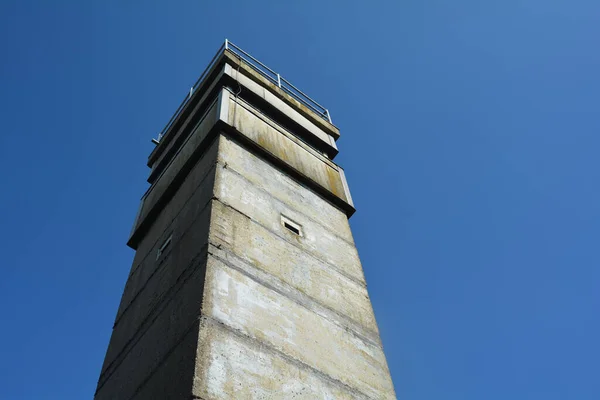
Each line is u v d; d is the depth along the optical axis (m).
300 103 18.47
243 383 8.38
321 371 9.77
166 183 15.18
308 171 15.48
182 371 8.34
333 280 12.27
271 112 16.84
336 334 10.87
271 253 11.43
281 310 10.27
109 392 10.67
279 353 9.38
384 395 10.41
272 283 10.70
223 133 14.02
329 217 14.52
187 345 8.67
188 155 14.75
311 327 10.50
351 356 10.66
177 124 17.69
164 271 11.77
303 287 11.30
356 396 9.90
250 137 14.55
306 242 12.74
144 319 11.27
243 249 10.90
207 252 10.16
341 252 13.48
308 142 17.52
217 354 8.48
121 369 10.82
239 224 11.47
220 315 9.16
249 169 13.47
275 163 14.58
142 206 16.14
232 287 9.86
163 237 13.19
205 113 15.71
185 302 9.76
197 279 9.85
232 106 15.21
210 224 10.86
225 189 12.12
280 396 8.68
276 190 13.61
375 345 11.45
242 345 8.95
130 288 13.27
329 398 9.40
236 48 18.31
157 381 9.01
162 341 9.77
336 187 15.93
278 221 12.62
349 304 11.97
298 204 13.87
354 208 15.53
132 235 15.05
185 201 13.15
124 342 11.53
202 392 7.79
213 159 13.09
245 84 16.59
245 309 9.65
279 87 18.36
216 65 17.22
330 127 18.72
